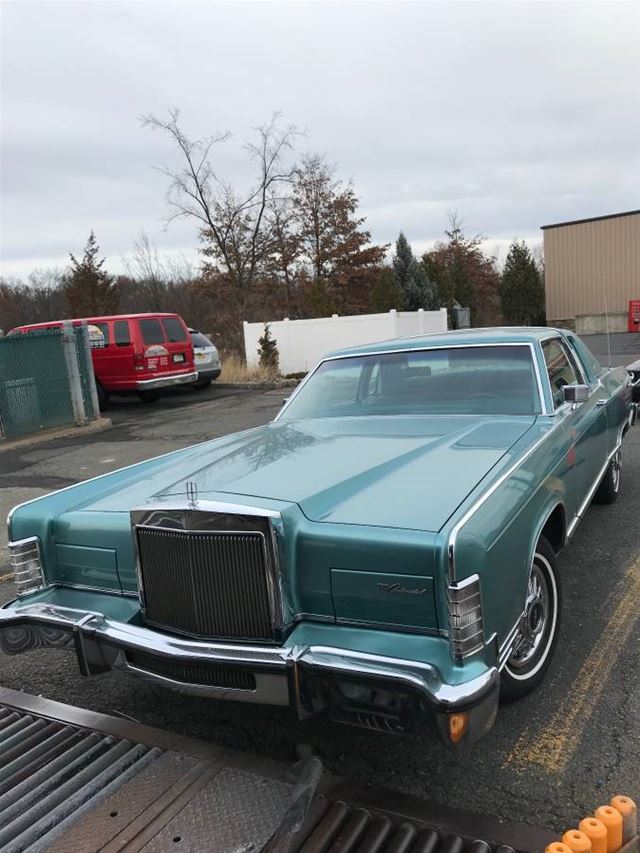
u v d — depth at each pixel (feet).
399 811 8.06
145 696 11.25
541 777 8.54
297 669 7.65
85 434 41.55
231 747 9.67
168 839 7.75
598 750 8.96
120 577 9.68
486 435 11.48
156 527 8.77
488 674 7.23
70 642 9.31
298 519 8.29
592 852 6.75
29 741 10.06
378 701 7.34
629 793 8.15
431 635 7.58
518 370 13.43
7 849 7.75
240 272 93.45
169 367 51.90
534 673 9.79
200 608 8.53
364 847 7.44
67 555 10.17
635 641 11.65
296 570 8.21
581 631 12.13
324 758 9.24
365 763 9.07
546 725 9.55
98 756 9.54
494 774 8.66
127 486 11.02
